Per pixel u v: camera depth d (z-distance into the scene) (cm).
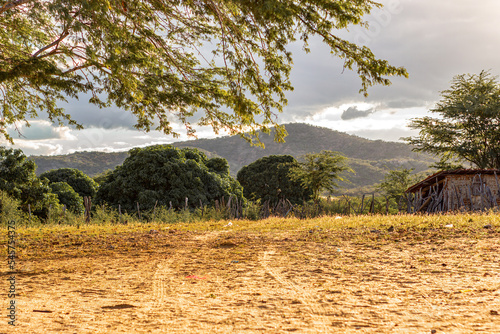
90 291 568
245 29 986
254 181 4725
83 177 3988
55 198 2798
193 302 488
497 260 664
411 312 403
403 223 1298
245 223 1784
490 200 2170
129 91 1002
